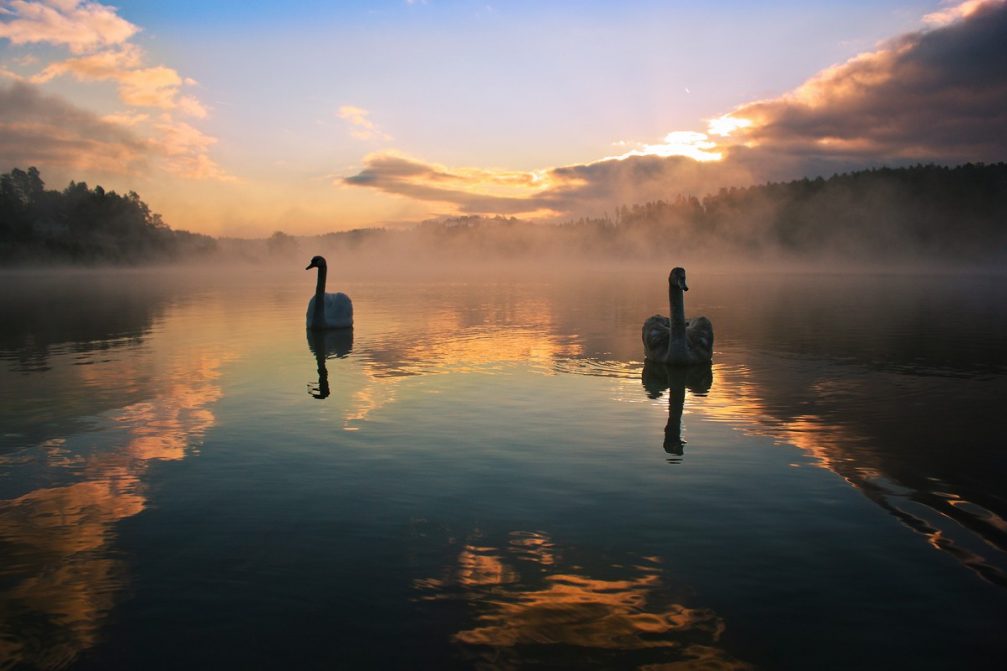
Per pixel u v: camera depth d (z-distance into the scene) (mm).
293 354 19172
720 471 8867
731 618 5414
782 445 10031
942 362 17625
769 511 7527
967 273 91562
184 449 9930
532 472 8844
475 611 5523
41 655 4996
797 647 5043
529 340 22172
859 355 18797
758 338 22578
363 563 6340
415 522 7258
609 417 11742
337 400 13133
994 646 5039
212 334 24047
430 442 10227
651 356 17875
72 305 38062
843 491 8133
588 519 7320
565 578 6051
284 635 5203
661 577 6066
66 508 7723
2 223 130750
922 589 5844
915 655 4945
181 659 4930
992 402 12875
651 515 7422
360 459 9406
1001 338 22438
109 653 5016
